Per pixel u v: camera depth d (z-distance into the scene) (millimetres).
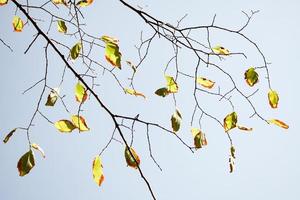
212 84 3004
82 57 3014
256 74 2951
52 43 2918
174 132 2912
